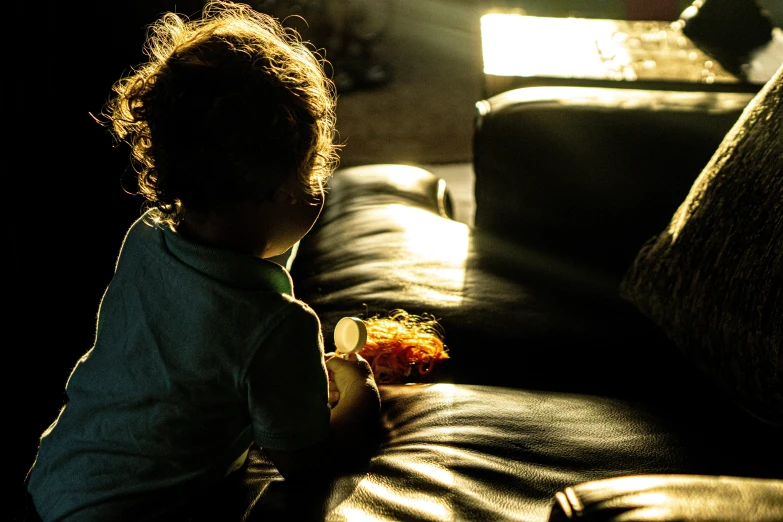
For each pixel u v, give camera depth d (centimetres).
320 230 176
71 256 209
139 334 88
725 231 116
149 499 86
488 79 223
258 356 84
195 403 85
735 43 226
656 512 57
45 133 218
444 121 463
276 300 86
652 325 139
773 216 105
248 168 81
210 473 89
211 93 80
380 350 116
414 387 111
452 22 700
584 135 175
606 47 226
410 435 98
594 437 97
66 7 216
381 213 178
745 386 104
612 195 176
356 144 416
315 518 81
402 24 682
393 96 506
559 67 215
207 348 84
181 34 94
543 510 81
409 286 147
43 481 91
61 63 219
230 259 85
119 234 218
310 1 504
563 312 142
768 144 114
